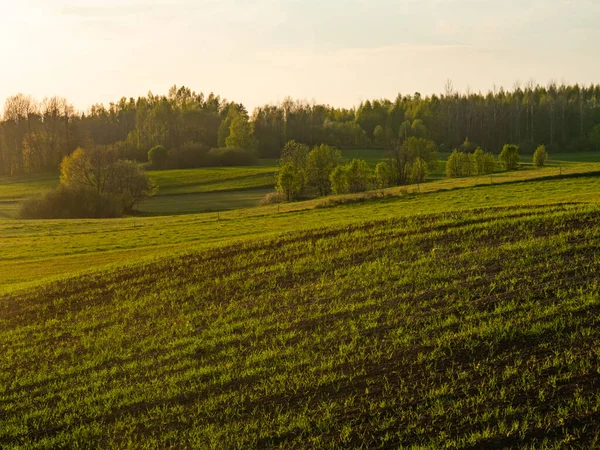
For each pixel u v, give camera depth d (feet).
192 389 53.57
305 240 104.58
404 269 79.61
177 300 83.10
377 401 45.83
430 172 335.06
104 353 66.13
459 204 168.66
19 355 69.31
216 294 82.84
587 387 42.24
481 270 73.05
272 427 44.96
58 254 146.41
